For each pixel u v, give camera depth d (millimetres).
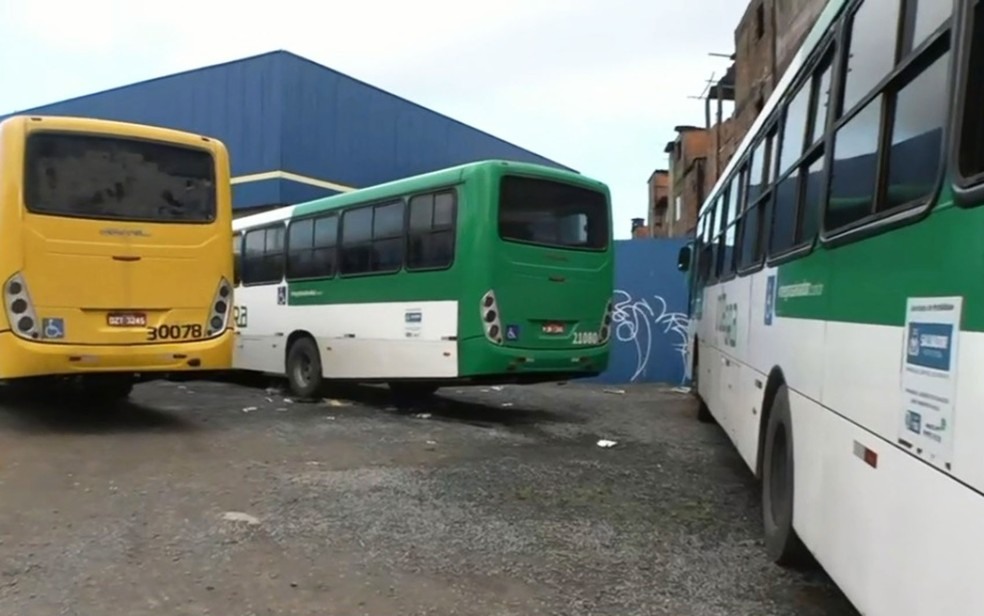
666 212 54156
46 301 8625
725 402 8070
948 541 2449
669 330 17469
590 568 5051
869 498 3184
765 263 5922
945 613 2453
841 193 3926
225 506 6199
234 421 10414
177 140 9531
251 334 14477
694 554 5359
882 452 3051
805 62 5070
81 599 4359
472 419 11219
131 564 4910
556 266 10609
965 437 2361
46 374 8648
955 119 2584
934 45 2844
